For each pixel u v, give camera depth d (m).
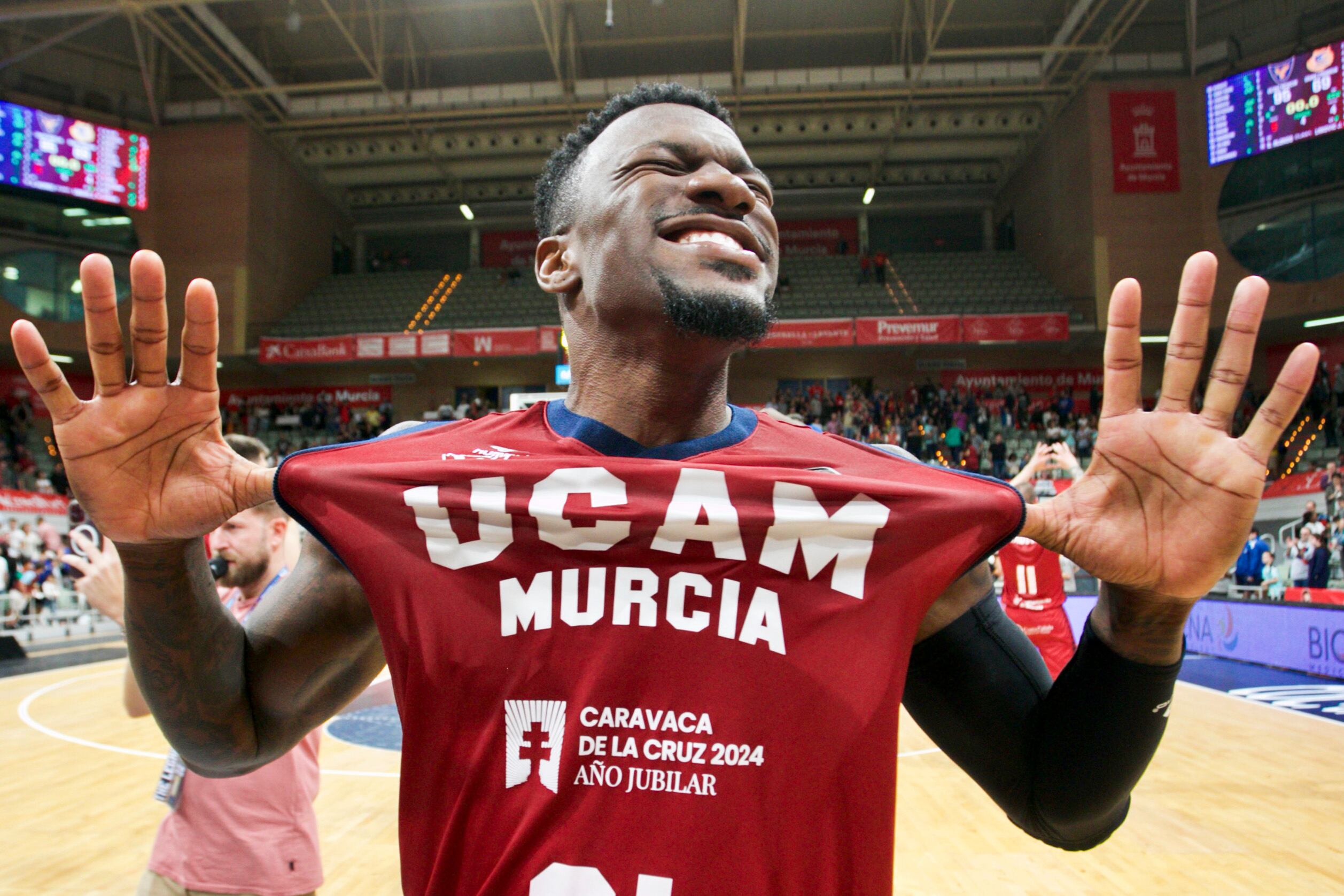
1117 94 18.41
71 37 18.78
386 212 24.77
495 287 22.61
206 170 19.69
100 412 0.92
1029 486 4.08
